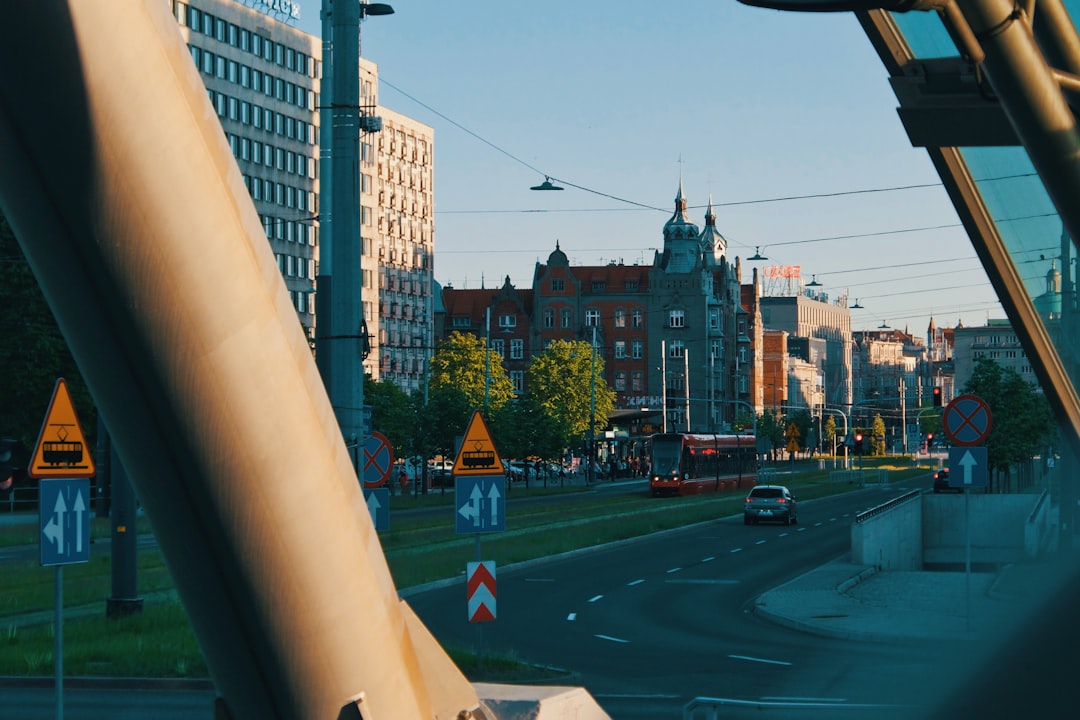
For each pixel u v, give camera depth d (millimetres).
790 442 96875
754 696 15766
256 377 2826
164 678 16344
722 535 51812
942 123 8234
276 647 3062
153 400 2738
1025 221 13086
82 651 18047
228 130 108875
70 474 11688
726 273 184125
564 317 170500
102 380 2752
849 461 157250
